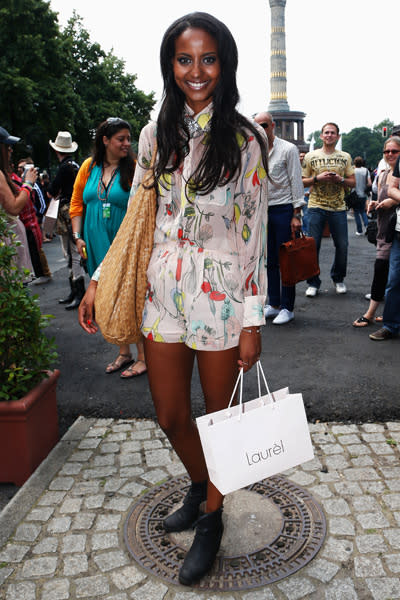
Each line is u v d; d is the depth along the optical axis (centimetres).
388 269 521
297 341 502
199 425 179
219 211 182
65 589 206
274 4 6619
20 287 291
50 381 301
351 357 453
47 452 305
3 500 275
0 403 276
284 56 6731
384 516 240
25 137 2805
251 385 400
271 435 183
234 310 190
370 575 207
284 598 198
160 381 203
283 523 236
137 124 3678
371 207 535
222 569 212
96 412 360
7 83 2475
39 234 666
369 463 284
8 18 2552
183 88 174
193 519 232
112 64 3750
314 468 280
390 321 495
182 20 170
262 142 181
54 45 2736
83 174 409
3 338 273
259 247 187
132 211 194
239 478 179
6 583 209
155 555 221
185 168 180
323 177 615
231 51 171
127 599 200
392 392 377
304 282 783
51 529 239
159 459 294
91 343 515
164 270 192
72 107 2848
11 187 381
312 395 376
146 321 200
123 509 252
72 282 655
